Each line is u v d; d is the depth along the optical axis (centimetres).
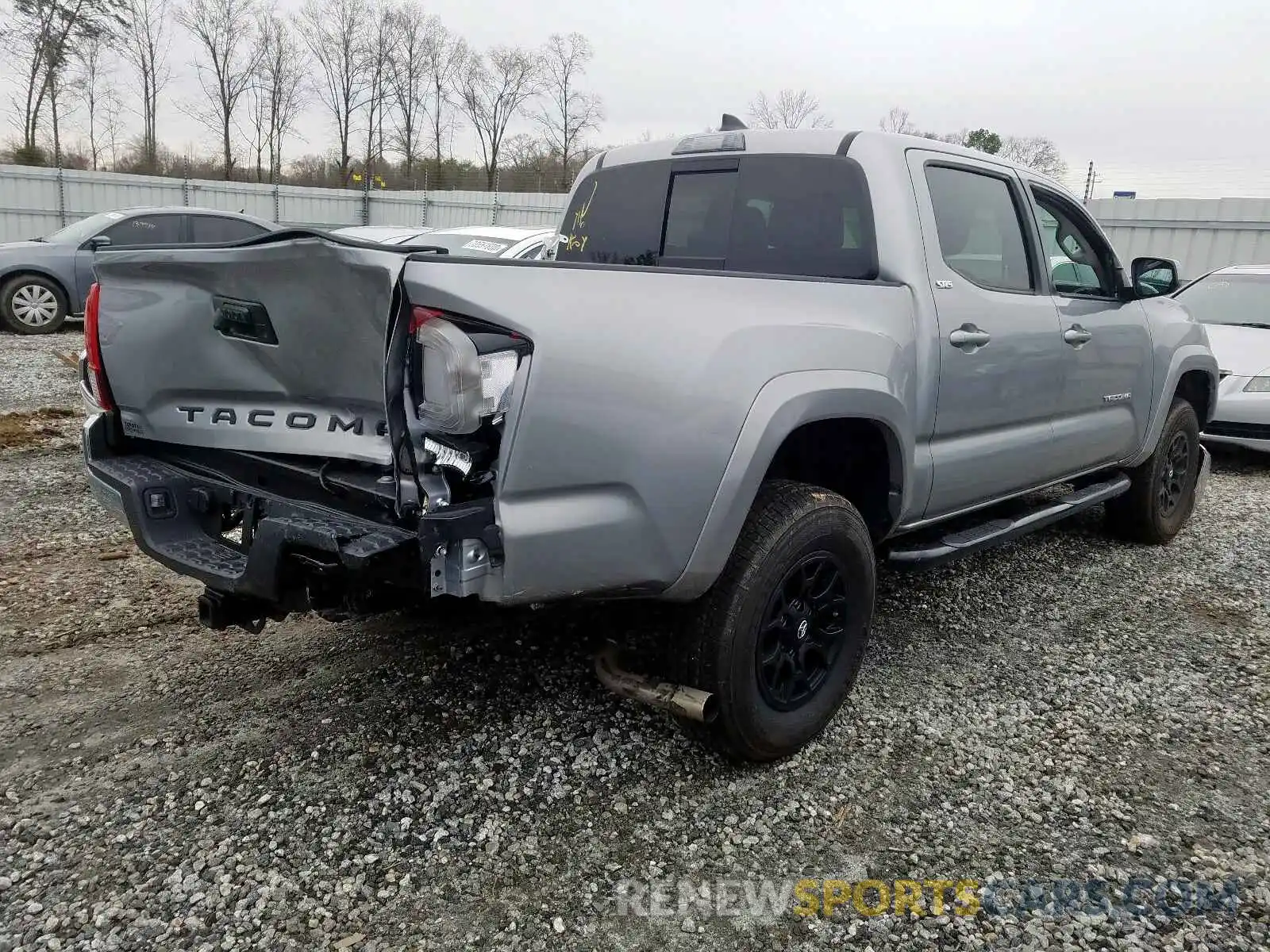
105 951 212
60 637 372
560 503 235
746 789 285
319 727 310
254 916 225
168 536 281
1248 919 236
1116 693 357
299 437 254
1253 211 1430
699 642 269
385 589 258
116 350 291
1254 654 396
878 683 359
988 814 277
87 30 3647
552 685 344
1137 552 538
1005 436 383
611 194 420
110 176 2294
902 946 224
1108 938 228
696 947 221
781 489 286
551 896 236
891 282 322
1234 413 748
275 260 231
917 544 366
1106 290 462
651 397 239
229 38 4103
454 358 213
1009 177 393
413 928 223
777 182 359
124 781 277
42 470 620
